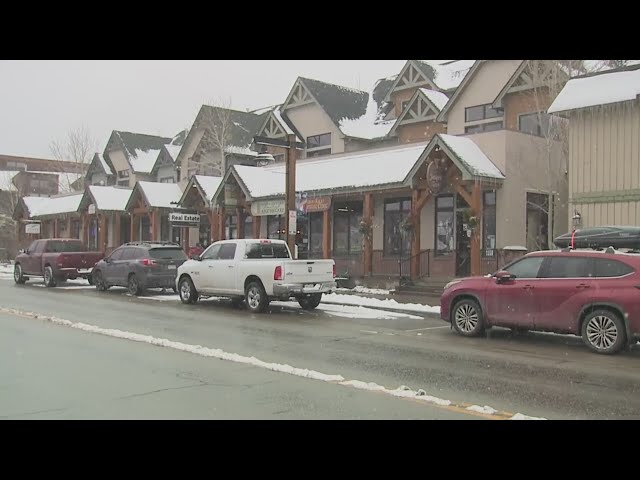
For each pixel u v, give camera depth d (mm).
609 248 11031
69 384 7840
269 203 25109
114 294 21312
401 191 22844
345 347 10875
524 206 20438
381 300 18281
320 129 30219
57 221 44000
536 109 22219
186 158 37250
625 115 16938
